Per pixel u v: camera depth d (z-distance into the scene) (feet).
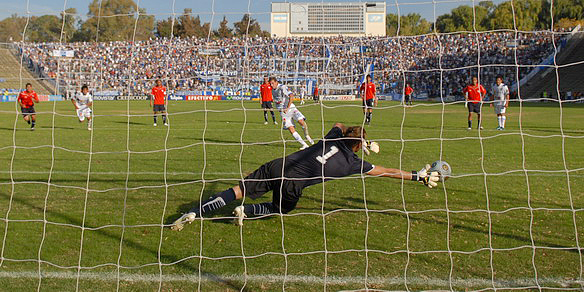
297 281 11.63
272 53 102.94
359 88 53.26
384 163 27.22
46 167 26.08
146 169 25.32
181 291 11.18
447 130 46.32
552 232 14.99
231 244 14.11
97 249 13.75
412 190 20.30
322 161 14.70
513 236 14.64
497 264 12.60
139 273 12.14
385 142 36.32
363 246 13.87
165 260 12.96
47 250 13.65
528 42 111.34
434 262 12.74
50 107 84.53
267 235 14.85
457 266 12.48
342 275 11.95
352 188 20.71
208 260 12.92
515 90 110.42
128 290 11.26
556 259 12.90
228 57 109.09
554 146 34.35
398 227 15.51
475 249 13.60
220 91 110.52
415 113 77.36
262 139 38.93
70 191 20.40
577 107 90.74
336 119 63.21
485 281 11.62
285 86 35.45
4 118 64.18
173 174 23.95
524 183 21.70
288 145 35.37
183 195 19.62
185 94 112.37
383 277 11.85
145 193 20.04
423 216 16.67
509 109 85.30
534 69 111.24
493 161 27.89
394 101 108.78
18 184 21.70
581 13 132.26
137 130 46.65
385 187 20.86
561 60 113.91
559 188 20.71
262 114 73.61
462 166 26.23
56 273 12.16
